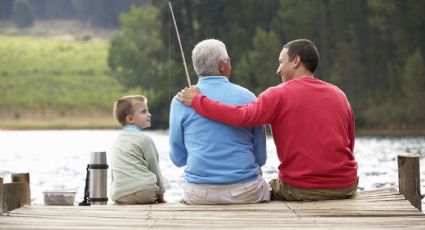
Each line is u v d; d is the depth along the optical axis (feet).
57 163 207.41
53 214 48.75
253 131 52.60
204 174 51.75
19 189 53.26
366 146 285.84
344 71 506.07
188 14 512.63
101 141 358.43
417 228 43.21
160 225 44.86
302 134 51.67
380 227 43.57
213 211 49.19
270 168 153.48
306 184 51.93
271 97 51.62
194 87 52.65
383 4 510.17
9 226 44.73
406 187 55.77
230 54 524.11
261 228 43.52
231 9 521.65
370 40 510.58
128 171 57.52
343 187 52.11
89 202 62.08
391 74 494.18
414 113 475.31
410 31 506.89
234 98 52.75
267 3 530.68
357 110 490.08
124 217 47.55
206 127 51.88
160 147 278.05
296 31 525.34
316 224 44.57
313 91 52.08
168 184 134.82
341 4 515.50
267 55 516.73
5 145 320.50
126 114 59.11
